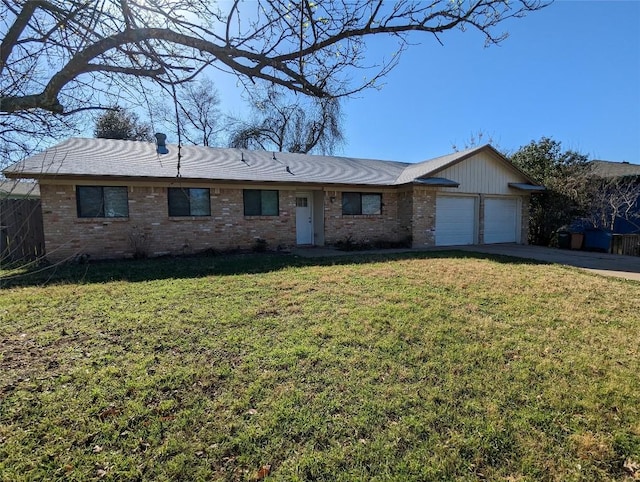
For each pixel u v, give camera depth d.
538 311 5.70
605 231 14.52
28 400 3.00
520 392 3.29
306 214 15.39
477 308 5.73
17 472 2.25
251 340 4.30
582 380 3.52
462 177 15.73
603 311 5.79
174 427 2.71
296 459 2.43
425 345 4.25
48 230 10.44
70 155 11.57
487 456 2.50
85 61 1.80
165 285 7.11
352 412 2.94
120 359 3.78
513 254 12.90
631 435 2.74
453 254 12.26
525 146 19.55
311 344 4.20
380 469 2.36
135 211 11.51
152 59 1.97
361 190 15.20
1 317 5.08
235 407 2.97
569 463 2.45
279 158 16.34
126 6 1.83
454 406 3.06
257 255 12.05
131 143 14.10
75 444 2.52
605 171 18.62
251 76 2.07
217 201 12.75
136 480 2.23
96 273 8.45
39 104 1.76
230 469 2.34
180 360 3.78
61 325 4.77
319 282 7.40
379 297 6.27
